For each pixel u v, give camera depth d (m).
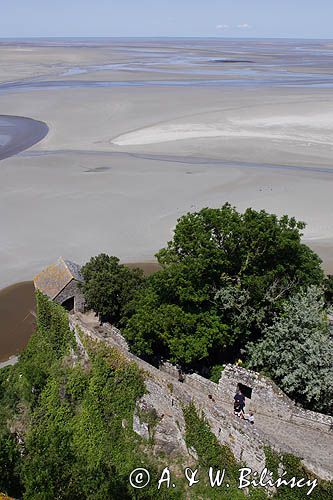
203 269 30.52
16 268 52.47
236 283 31.56
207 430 24.86
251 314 31.00
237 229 31.19
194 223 32.69
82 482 24.77
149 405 27.98
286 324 29.31
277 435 25.47
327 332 29.70
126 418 28.39
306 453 23.92
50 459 26.25
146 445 26.94
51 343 36.44
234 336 31.17
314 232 59.34
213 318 30.62
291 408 26.61
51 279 37.69
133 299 34.97
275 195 69.31
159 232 59.56
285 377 27.81
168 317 30.61
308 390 27.00
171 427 26.95
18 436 31.48
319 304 30.77
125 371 29.11
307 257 34.28
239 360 30.94
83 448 29.00
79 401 31.20
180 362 31.03
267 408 27.34
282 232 31.91
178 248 33.19
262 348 29.64
